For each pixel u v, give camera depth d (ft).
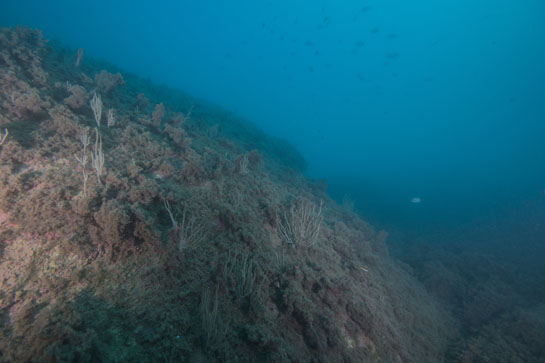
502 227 78.23
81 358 8.41
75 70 32.48
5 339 8.26
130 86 43.06
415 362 21.15
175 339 10.93
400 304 27.14
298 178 49.11
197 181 20.83
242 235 17.88
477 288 41.11
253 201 24.06
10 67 22.36
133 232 12.66
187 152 24.63
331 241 27.07
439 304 36.37
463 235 72.79
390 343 19.76
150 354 9.99
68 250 11.23
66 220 11.81
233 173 26.18
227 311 13.48
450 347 28.27
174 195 16.30
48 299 9.63
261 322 13.98
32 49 27.48
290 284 16.15
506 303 37.27
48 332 8.55
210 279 14.29
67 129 18.22
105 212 11.90
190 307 12.55
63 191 12.94
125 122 24.20
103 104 26.02
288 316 15.58
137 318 10.69
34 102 18.33
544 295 41.68
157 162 19.72
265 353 12.68
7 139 15.37
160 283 12.31
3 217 11.55
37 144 16.17
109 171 15.85
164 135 26.11
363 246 31.19
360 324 18.58
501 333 30.30
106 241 12.04
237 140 50.65
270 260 17.46
